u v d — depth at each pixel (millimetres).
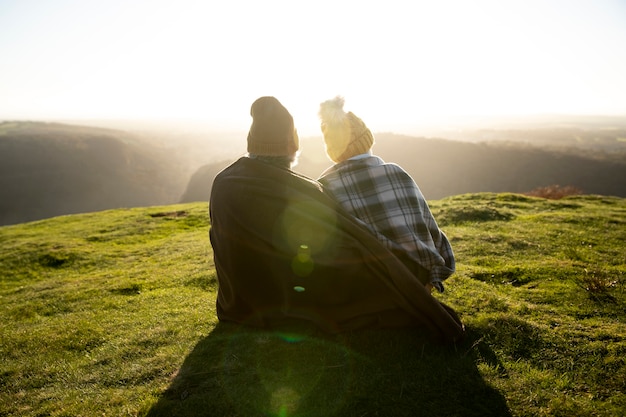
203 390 3557
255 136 3848
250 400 3336
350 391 3330
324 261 3582
